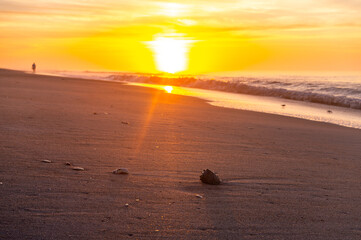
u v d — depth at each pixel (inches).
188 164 215.6
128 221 125.7
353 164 240.7
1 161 193.3
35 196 144.3
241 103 741.9
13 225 116.9
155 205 143.3
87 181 169.3
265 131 367.9
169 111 498.6
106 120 369.4
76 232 114.7
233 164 221.9
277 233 122.7
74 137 273.9
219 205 147.8
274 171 209.9
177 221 128.4
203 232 120.6
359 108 722.8
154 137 296.7
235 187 175.5
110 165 202.4
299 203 155.3
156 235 116.3
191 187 170.7
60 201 140.7
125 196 151.7
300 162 238.4
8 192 146.8
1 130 278.2
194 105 626.2
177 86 1370.6
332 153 275.9
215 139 304.5
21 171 177.6
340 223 133.7
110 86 1038.4
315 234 123.1
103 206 138.4
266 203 153.3
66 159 208.2
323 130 404.5
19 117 346.9
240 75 2006.6
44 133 279.9
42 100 520.7
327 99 811.4
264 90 1014.4
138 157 226.2
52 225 118.8
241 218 134.6
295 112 618.2
